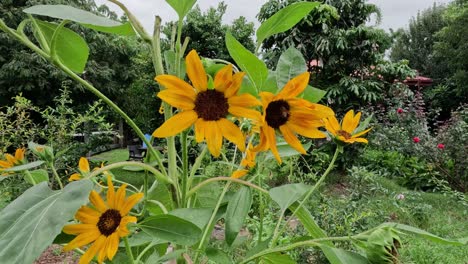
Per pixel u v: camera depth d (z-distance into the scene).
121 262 0.48
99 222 0.36
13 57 4.55
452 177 3.63
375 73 4.42
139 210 0.49
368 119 0.48
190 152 1.47
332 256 0.35
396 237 0.34
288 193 0.43
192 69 0.33
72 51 0.43
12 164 0.48
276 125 0.35
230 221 0.40
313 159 3.10
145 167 0.39
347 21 4.41
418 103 4.47
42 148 0.49
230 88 0.33
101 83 5.01
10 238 0.28
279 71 0.44
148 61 5.05
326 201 1.92
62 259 1.78
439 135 3.99
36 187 0.32
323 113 0.35
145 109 4.99
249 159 0.49
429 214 2.56
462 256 1.90
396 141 3.99
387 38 4.43
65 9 0.36
